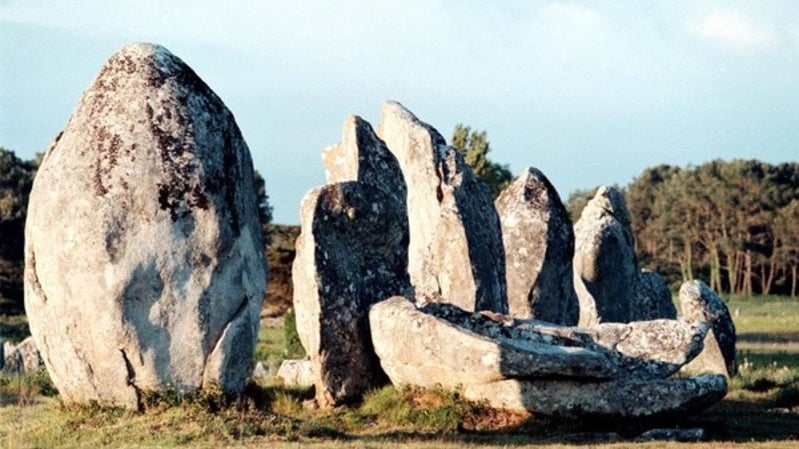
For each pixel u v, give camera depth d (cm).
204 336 1908
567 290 3206
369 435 1953
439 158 2888
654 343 2195
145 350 1883
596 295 3562
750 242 9431
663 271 9881
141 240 1884
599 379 2064
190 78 1972
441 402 2123
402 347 2172
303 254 2272
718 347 3222
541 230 3156
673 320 2238
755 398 2689
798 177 9931
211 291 1916
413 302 2292
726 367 3225
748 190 9531
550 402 2070
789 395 2634
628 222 3778
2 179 6731
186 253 1906
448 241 2795
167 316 1894
